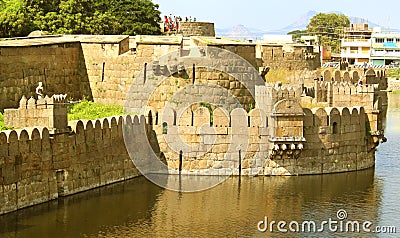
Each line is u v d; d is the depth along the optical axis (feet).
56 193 149.79
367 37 620.08
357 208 149.48
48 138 147.13
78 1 266.57
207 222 139.44
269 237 132.46
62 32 256.11
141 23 287.28
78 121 155.74
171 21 299.38
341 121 175.73
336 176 173.88
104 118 165.07
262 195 157.89
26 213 139.54
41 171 145.28
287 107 168.25
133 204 149.79
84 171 157.48
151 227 135.74
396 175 175.94
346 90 183.83
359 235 134.31
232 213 145.18
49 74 188.65
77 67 198.08
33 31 244.42
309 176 172.76
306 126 172.45
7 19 246.06
